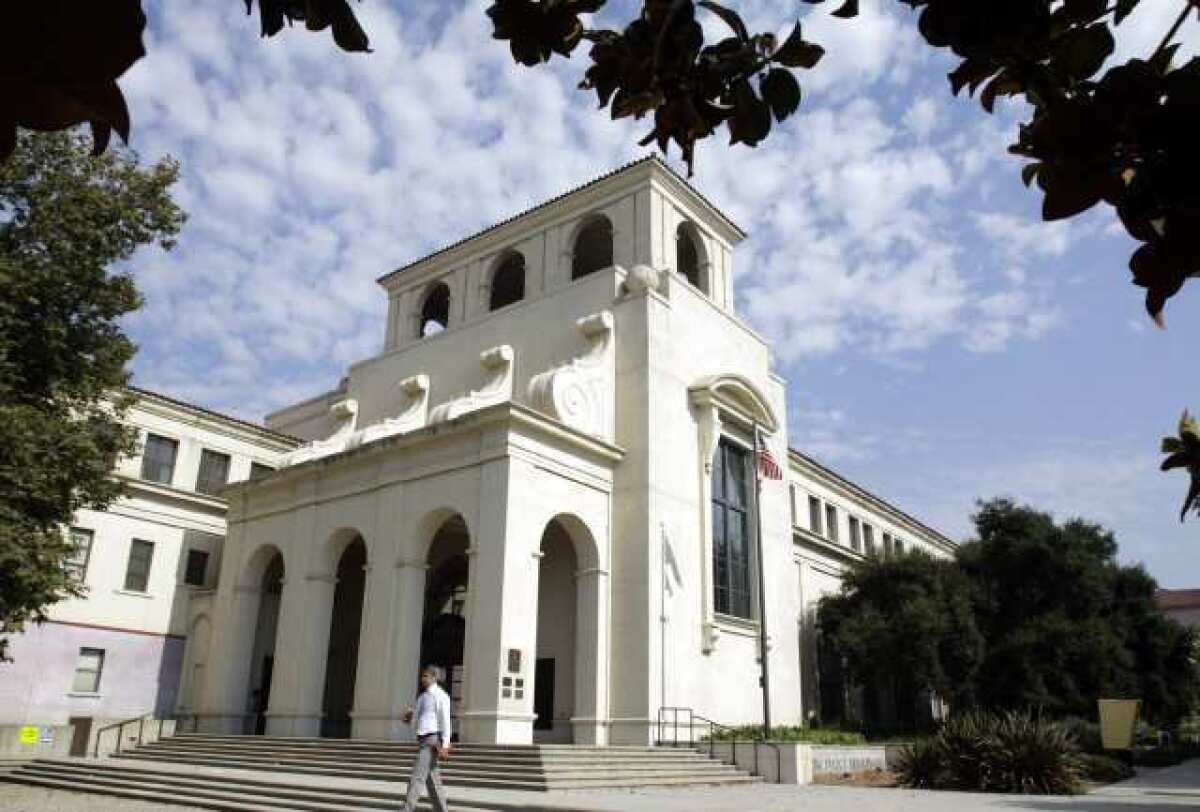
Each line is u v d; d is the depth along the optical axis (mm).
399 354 36938
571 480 26672
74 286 20906
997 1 1705
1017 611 39906
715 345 33125
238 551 32594
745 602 31391
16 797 20453
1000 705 36719
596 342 29938
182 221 22578
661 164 33062
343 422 36500
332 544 29469
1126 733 32406
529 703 23438
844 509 51906
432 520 26859
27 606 18906
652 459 28000
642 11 2779
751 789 21078
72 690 31453
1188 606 108312
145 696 33125
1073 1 1749
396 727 24562
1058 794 20562
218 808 18078
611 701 26016
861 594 39812
